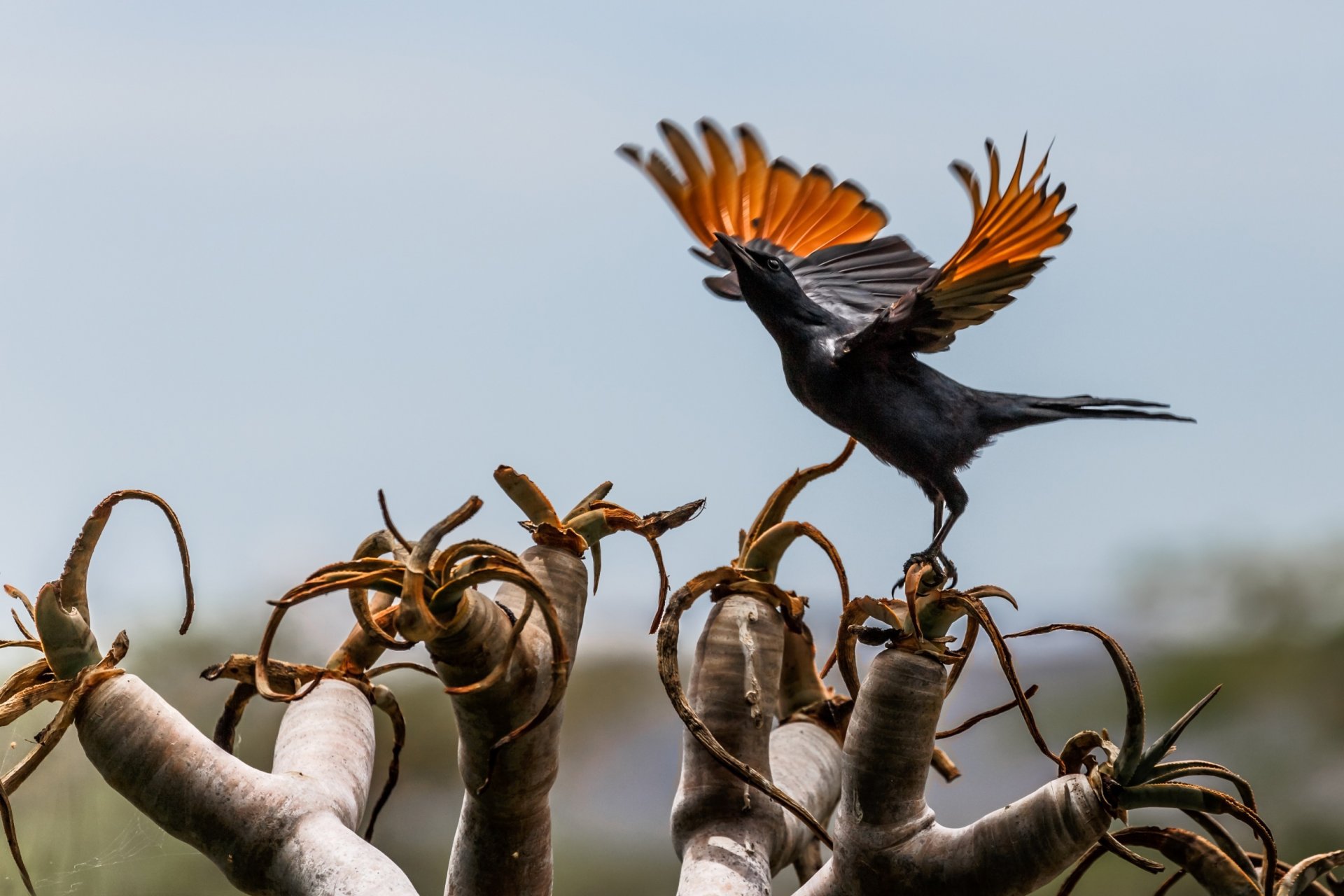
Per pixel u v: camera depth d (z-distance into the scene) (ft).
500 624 17.85
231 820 18.26
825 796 23.52
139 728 18.25
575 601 19.77
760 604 22.26
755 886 20.35
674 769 68.64
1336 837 67.46
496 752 18.62
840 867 19.12
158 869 39.81
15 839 17.54
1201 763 17.61
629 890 63.31
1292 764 72.49
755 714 21.44
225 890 39.99
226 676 21.53
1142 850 61.21
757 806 21.43
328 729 20.72
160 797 18.30
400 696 60.29
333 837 18.29
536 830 19.86
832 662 24.97
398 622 16.60
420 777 58.29
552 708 17.78
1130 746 17.58
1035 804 17.92
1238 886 17.16
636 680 72.33
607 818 67.36
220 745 21.75
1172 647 80.59
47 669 18.74
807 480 22.86
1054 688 75.77
